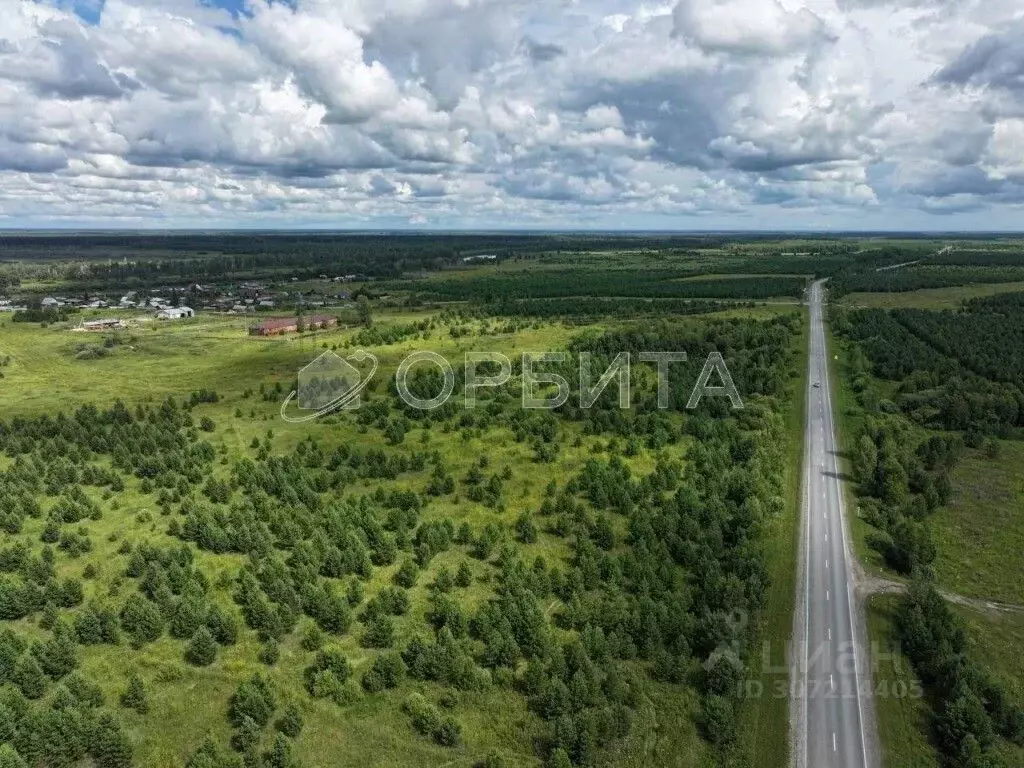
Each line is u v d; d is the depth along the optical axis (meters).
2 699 70.06
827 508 116.94
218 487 116.88
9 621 85.38
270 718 71.81
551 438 142.75
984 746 69.38
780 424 149.25
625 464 130.38
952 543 106.62
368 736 71.00
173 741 69.31
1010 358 185.38
